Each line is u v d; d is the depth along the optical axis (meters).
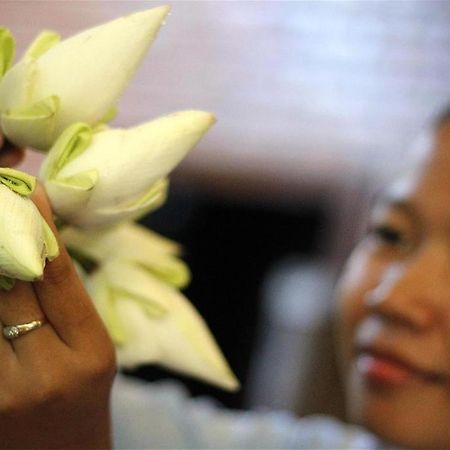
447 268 1.18
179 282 0.97
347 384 1.28
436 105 2.61
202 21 2.56
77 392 0.93
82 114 0.91
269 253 2.83
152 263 0.96
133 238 0.96
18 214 0.84
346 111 2.67
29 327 0.91
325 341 1.99
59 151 0.89
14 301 0.90
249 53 2.60
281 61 2.61
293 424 1.36
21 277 0.84
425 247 1.20
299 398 1.95
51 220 0.88
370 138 2.70
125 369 0.98
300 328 2.10
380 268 1.23
